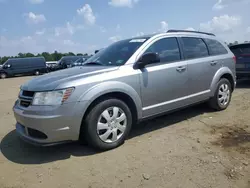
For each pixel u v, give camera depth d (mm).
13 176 2955
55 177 2895
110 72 3562
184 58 4535
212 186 2588
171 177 2785
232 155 3236
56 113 3072
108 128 3504
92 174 2920
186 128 4367
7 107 6957
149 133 4207
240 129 4191
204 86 4906
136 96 3760
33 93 3277
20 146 3883
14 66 24438
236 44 8680
